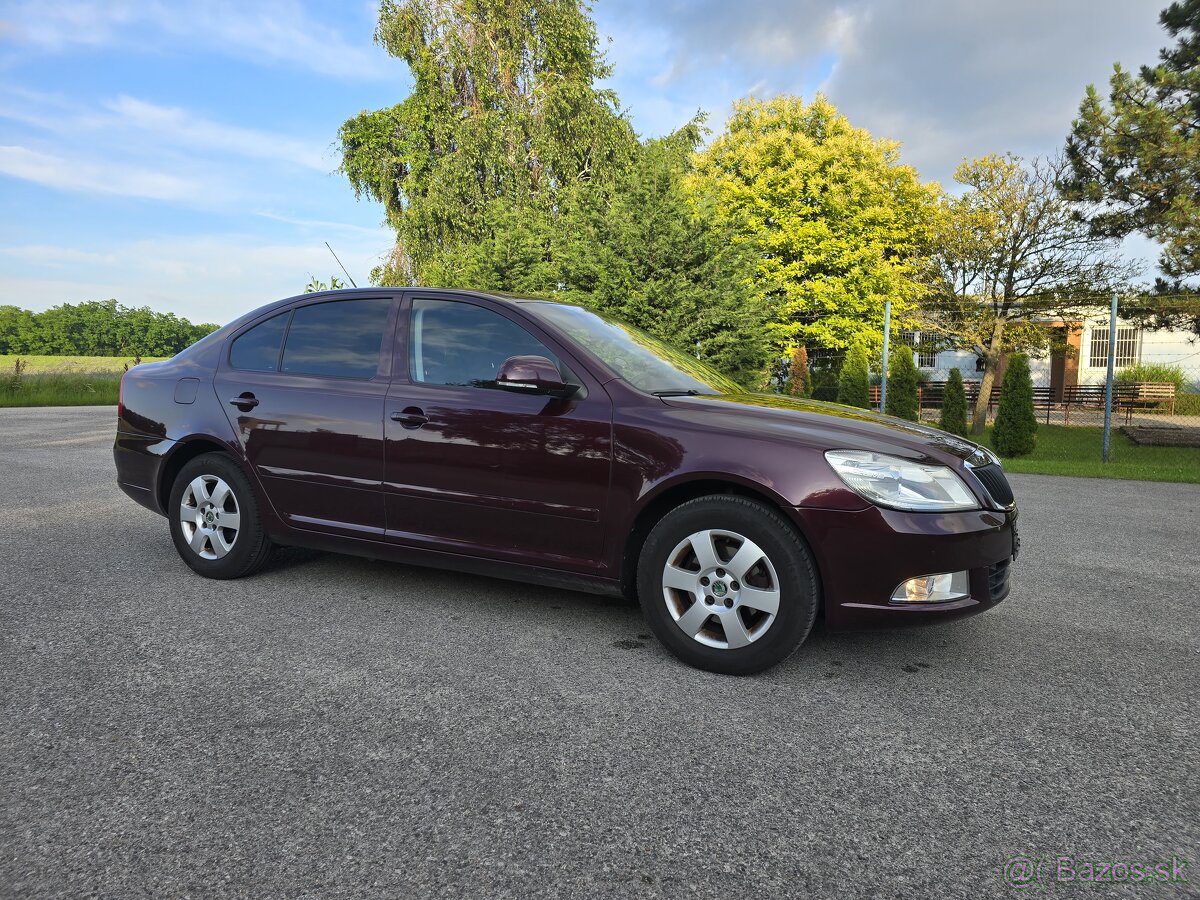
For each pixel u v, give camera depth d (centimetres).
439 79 2319
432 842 191
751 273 1254
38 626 346
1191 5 1366
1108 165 1516
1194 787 223
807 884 177
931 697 285
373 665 307
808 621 295
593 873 180
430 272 1970
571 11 2380
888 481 290
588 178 2297
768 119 2697
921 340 2377
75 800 207
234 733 247
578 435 331
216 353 438
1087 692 292
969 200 1919
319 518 395
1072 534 601
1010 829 201
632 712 269
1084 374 2802
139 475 446
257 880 175
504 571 353
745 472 298
